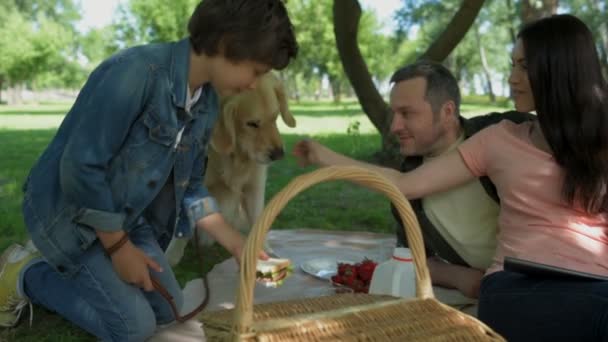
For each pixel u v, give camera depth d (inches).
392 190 83.3
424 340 72.6
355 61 346.0
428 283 84.4
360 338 70.9
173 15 1601.9
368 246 173.5
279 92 164.6
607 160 91.0
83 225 97.0
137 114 94.1
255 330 68.9
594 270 92.5
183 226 115.2
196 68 95.1
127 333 102.7
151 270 108.5
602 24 663.8
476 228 121.9
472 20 317.1
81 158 90.0
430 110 116.3
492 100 1763.0
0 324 115.4
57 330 115.6
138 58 92.9
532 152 97.5
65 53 1972.2
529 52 95.2
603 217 94.3
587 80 91.6
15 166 379.9
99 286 101.4
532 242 95.9
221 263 157.2
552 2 452.4
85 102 96.6
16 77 1862.7
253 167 163.3
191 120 101.7
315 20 1744.6
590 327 81.0
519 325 87.7
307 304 82.0
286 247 171.6
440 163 108.0
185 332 113.2
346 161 113.0
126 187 98.0
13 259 115.0
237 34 88.2
